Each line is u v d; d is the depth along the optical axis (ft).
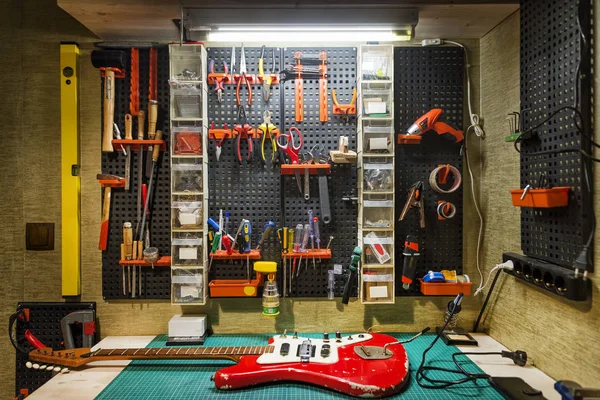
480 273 6.72
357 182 6.63
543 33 5.04
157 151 6.41
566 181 4.63
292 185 6.61
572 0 4.50
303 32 5.90
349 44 6.66
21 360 6.61
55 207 6.63
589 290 4.36
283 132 6.61
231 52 6.60
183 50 6.26
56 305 6.57
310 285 6.60
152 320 6.65
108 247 6.57
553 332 4.97
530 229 5.29
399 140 6.59
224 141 6.58
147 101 6.57
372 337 5.86
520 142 5.50
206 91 6.41
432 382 4.98
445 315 6.56
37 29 6.61
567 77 4.60
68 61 6.48
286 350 5.39
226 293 6.25
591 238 4.22
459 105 6.67
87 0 5.35
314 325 6.67
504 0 5.52
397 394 4.75
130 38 6.71
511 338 5.92
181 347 5.93
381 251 6.26
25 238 6.64
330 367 4.99
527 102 5.38
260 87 6.60
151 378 5.16
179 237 6.26
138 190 6.50
